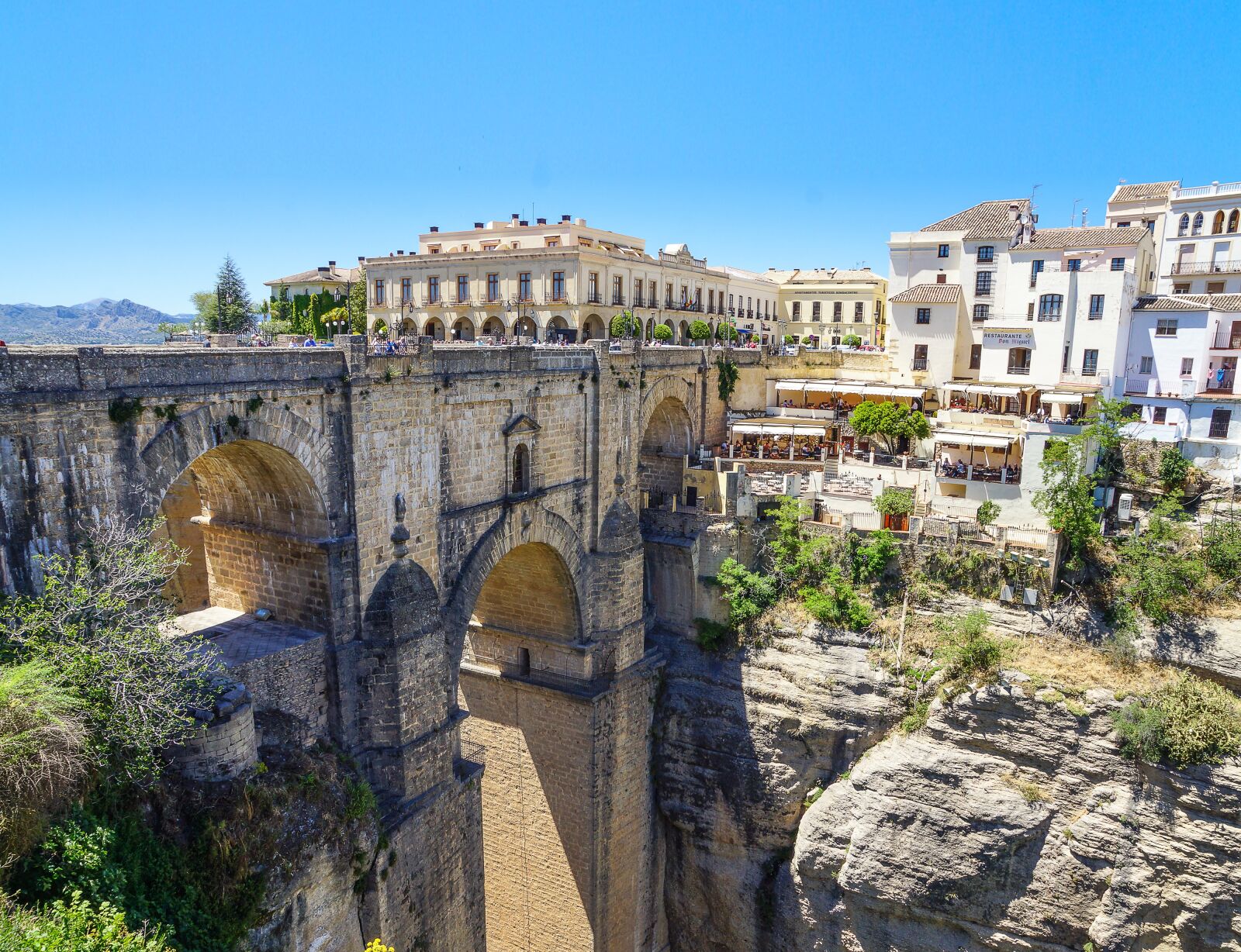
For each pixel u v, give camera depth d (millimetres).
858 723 44969
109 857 19328
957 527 45656
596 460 42469
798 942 46625
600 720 43594
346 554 28953
